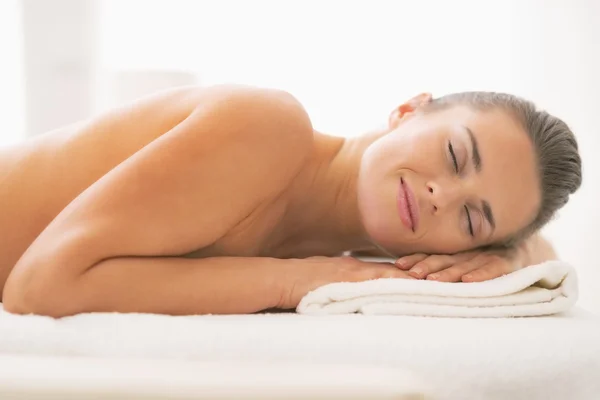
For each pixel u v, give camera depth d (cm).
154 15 160
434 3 162
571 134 103
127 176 81
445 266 97
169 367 42
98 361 43
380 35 162
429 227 95
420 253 99
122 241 80
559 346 74
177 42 161
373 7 161
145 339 69
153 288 81
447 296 87
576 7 157
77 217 80
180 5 160
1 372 41
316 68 162
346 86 163
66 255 78
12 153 95
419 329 76
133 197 81
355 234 109
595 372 74
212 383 41
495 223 97
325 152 106
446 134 95
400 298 86
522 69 160
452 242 97
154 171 81
